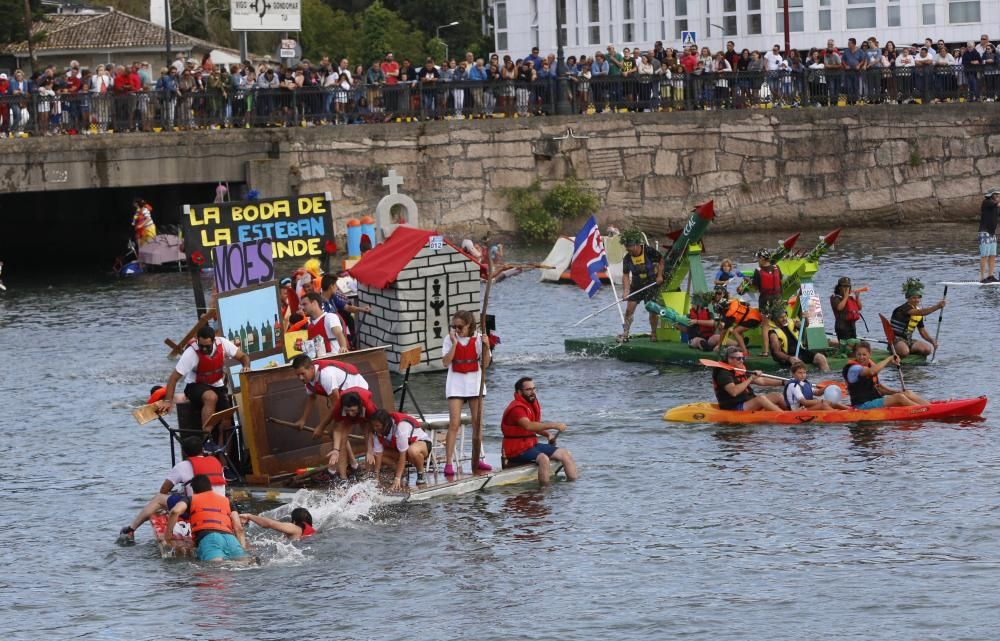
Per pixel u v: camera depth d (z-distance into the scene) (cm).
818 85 6025
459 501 2086
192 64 5500
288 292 3103
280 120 5409
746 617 1603
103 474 2322
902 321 3053
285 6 6053
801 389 2562
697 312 3209
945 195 6094
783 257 3100
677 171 5900
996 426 2427
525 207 5691
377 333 3216
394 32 11350
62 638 1605
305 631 1608
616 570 1777
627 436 2461
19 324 4003
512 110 5725
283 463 2183
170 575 1808
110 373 3203
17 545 1947
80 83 5291
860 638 1530
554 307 4166
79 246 6138
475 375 2181
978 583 1678
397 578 1772
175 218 5956
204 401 2170
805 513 1973
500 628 1598
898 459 2230
